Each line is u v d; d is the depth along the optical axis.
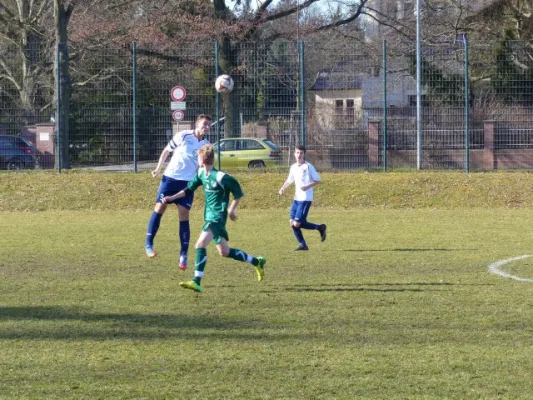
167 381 12.46
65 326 16.19
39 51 66.75
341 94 61.91
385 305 18.11
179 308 17.92
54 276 22.64
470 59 57.31
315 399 11.59
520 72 55.75
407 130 55.22
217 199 19.59
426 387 12.11
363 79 60.75
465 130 54.91
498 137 55.41
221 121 55.72
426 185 48.88
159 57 63.38
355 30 84.19
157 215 23.73
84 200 47.72
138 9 79.88
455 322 16.33
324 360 13.58
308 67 62.59
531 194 47.66
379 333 15.45
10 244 30.42
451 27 77.81
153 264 25.00
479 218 40.06
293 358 13.71
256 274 22.80
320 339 15.02
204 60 58.25
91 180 50.09
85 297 19.31
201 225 37.91
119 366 13.29
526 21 75.31
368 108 55.06
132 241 31.33
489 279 21.64
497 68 55.94
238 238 32.25
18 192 48.53
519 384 12.24
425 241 30.69
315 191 48.47
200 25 75.31
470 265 24.31
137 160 54.41
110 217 42.06
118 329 15.91
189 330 15.78
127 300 18.89
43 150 55.03
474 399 11.57
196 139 24.12
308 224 28.52
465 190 48.19
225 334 15.45
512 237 31.81
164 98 55.00
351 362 13.45
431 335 15.27
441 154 55.22
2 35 73.44
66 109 54.97
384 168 54.16
